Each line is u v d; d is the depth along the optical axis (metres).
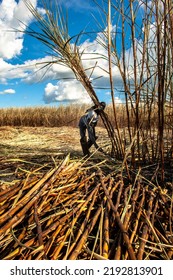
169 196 2.49
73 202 2.31
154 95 3.07
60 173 2.80
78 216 2.12
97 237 1.86
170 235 2.03
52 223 2.07
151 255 1.83
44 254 1.68
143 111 3.43
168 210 2.25
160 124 2.70
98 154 4.39
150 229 2.00
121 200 2.45
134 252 1.84
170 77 2.80
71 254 1.71
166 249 1.88
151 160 3.50
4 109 17.61
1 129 11.50
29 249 1.75
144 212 2.17
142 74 2.78
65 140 7.62
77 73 3.21
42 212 2.18
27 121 16.75
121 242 1.86
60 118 15.41
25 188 2.50
